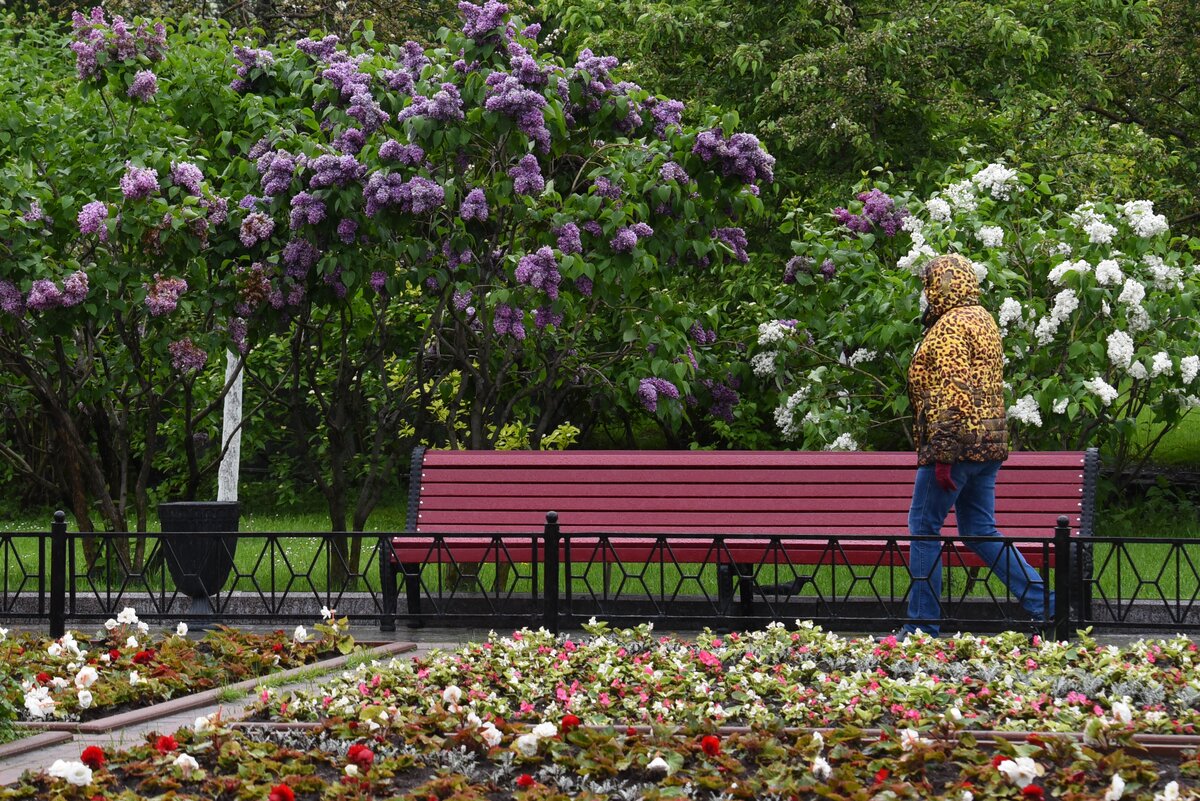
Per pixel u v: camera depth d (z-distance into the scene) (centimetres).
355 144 1138
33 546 1560
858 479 1023
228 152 1258
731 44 1716
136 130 1182
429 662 771
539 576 1197
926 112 1627
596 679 736
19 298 1092
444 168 1159
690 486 1043
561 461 1059
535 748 580
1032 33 1697
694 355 1305
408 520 1055
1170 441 2003
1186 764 561
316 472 1249
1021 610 1016
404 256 1158
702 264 1227
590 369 1306
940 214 1231
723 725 646
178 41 1253
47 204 1135
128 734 663
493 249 1195
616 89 1206
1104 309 1155
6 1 2202
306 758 593
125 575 958
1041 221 1270
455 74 1129
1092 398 1184
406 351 1455
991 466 893
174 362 1121
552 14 1992
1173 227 2006
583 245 1158
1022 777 530
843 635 924
